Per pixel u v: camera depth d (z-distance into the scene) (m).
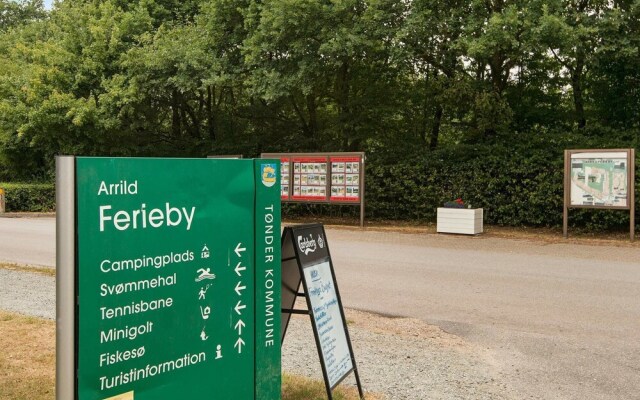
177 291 3.07
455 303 8.09
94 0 25.05
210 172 3.24
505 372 5.28
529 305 7.97
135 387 2.89
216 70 19.84
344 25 17.20
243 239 3.44
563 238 15.36
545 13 14.39
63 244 2.63
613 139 16.91
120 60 22.50
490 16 16.05
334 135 22.58
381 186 20.30
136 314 2.88
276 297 3.67
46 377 4.89
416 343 6.15
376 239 15.49
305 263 4.08
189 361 3.14
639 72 17.44
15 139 26.47
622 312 7.57
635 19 15.95
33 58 25.31
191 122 27.14
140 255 2.90
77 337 2.66
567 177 15.21
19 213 24.48
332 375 4.21
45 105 22.30
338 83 21.42
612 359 5.70
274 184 3.63
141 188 2.90
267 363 3.61
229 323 3.36
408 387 4.83
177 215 3.07
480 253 12.87
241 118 25.06
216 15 20.36
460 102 18.59
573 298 8.38
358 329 6.65
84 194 2.68
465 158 18.64
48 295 8.24
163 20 24.52
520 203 17.48
